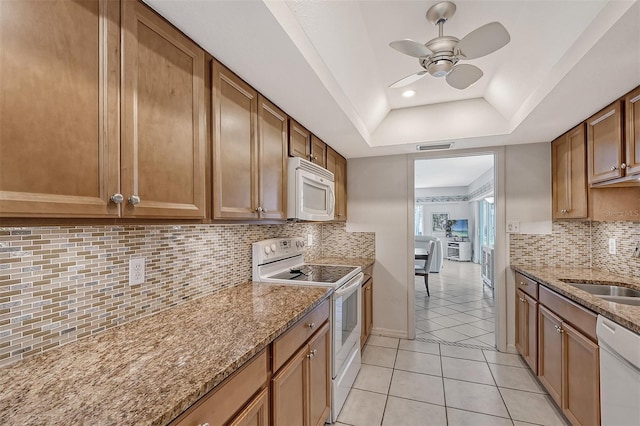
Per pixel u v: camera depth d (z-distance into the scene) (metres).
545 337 2.23
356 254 3.56
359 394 2.29
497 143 2.94
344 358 2.21
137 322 1.33
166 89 1.09
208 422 0.88
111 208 0.88
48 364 0.94
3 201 0.65
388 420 1.99
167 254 1.51
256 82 1.62
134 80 0.96
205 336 1.17
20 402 0.75
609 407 1.46
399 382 2.45
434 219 10.23
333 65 1.74
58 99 0.76
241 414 1.04
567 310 1.89
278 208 1.94
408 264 3.39
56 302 1.05
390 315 3.43
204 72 1.30
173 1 1.01
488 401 2.19
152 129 1.03
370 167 3.54
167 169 1.08
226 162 1.42
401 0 1.49
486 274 5.64
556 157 2.76
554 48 1.61
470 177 7.85
